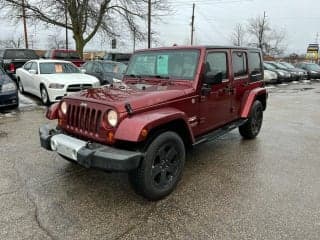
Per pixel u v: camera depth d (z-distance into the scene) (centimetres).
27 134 673
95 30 2573
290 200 391
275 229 329
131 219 347
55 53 1886
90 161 352
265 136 696
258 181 448
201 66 463
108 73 1247
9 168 483
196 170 489
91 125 382
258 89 654
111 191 412
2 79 942
